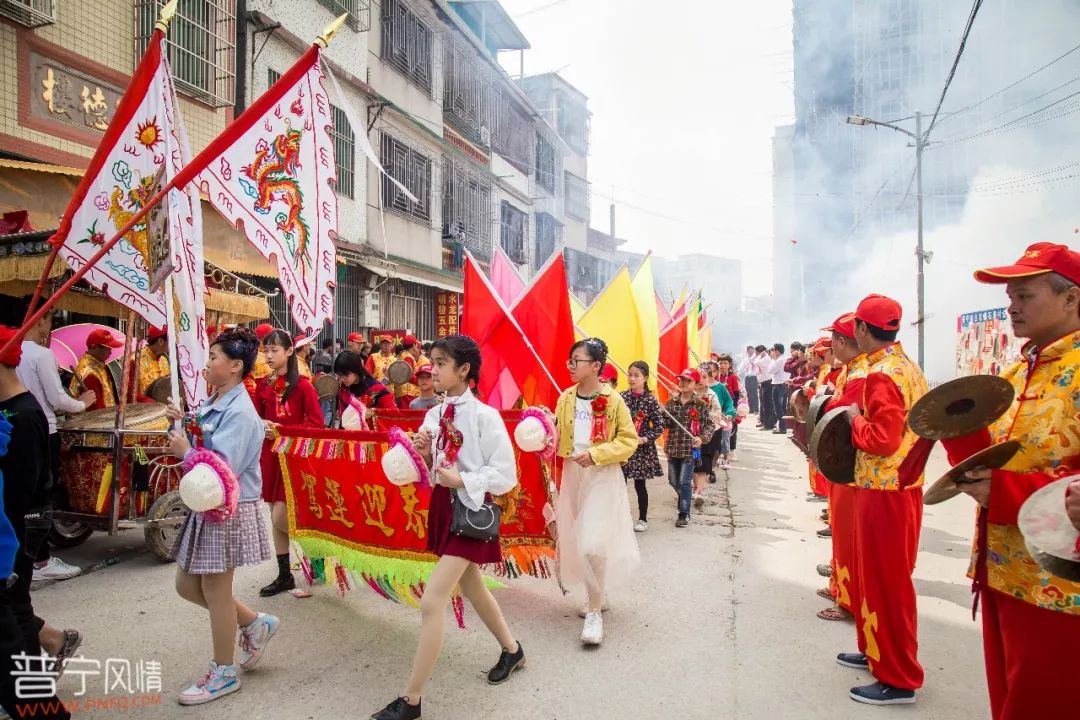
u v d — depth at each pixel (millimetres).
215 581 3209
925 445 2500
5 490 3057
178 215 3459
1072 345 2150
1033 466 2152
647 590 4891
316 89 3934
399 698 3031
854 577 3494
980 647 3965
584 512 4078
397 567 4102
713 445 8398
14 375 3232
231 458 3148
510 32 22953
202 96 9695
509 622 4289
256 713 3135
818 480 6898
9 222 6262
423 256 16891
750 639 4027
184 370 3463
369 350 11570
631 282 9102
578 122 31594
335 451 4262
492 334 5840
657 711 3199
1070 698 2037
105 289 3900
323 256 4051
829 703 3287
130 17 8672
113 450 4930
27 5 7301
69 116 7914
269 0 11539
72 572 4918
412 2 16312
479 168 20000
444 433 3189
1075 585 2004
